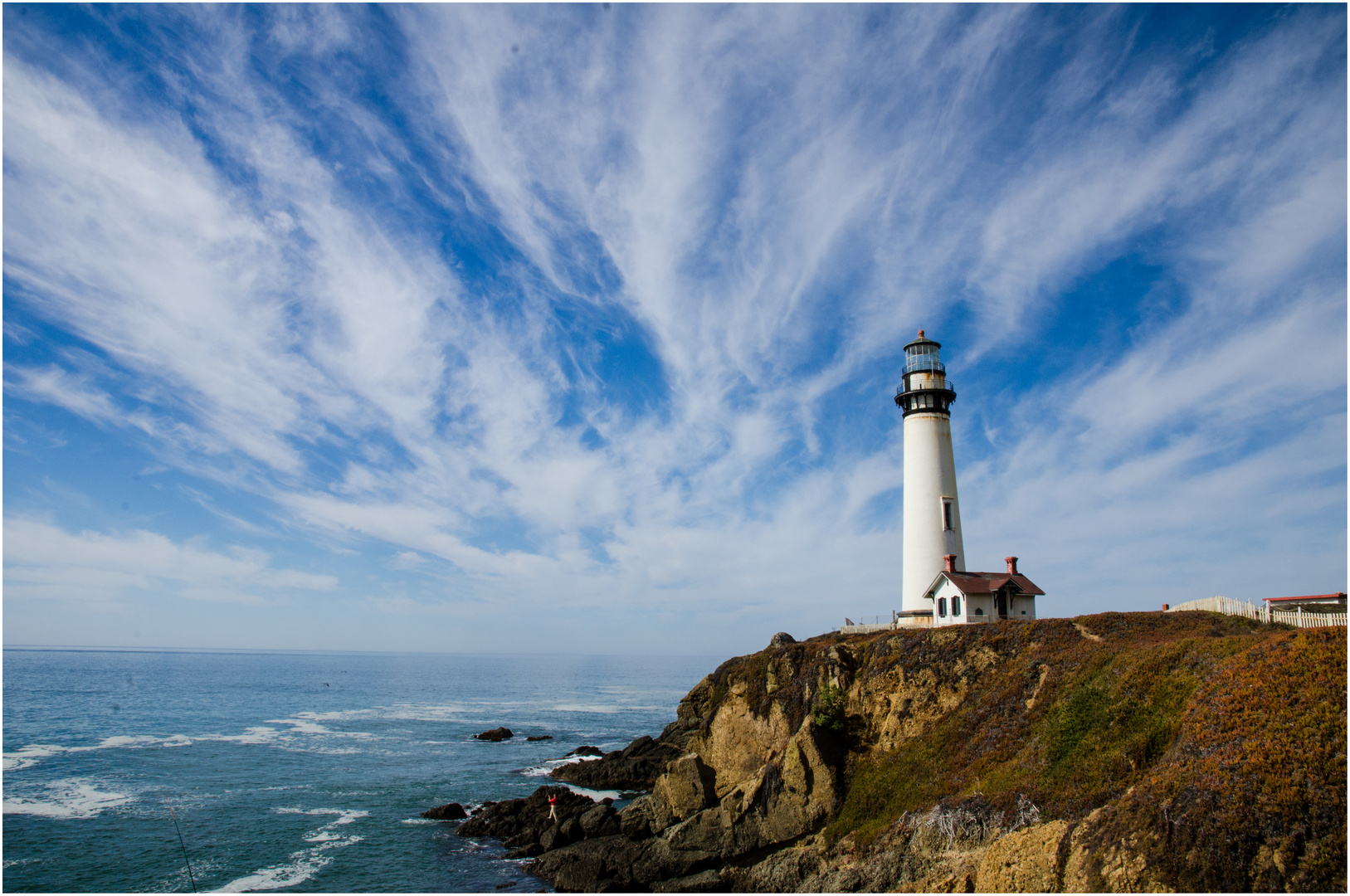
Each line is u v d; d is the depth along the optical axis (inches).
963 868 1230.9
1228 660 1171.3
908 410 2620.6
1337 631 1063.0
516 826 2100.1
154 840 1935.3
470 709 5246.1
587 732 4156.0
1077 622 1678.2
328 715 4662.9
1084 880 995.9
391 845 1969.7
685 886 1641.2
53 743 3297.2
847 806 1594.5
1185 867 883.4
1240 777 917.2
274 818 2171.5
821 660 1924.2
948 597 2233.0
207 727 3934.5
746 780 1813.5
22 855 1797.5
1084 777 1211.2
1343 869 789.2
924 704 1688.0
